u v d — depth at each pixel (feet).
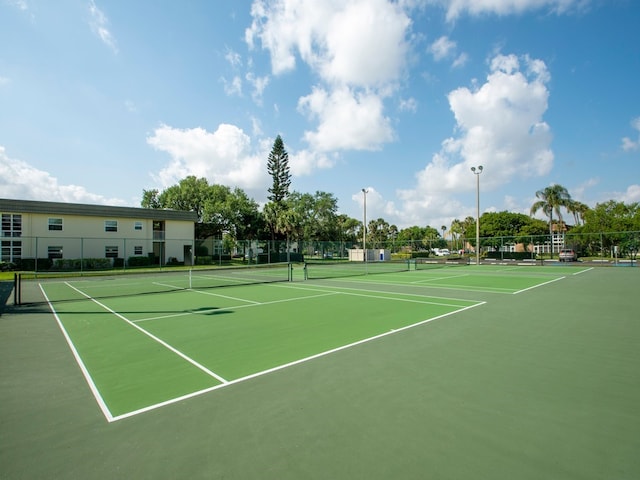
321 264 123.34
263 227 165.17
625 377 15.56
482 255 156.66
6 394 14.34
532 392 13.98
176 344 21.80
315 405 12.93
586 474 8.77
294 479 8.69
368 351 19.75
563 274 76.59
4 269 93.86
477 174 117.29
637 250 112.47
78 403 13.43
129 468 9.30
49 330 26.11
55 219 109.40
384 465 9.22
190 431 11.19
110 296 46.01
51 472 9.16
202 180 179.42
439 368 16.81
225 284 60.95
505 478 8.64
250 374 16.31
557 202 174.60
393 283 59.93
